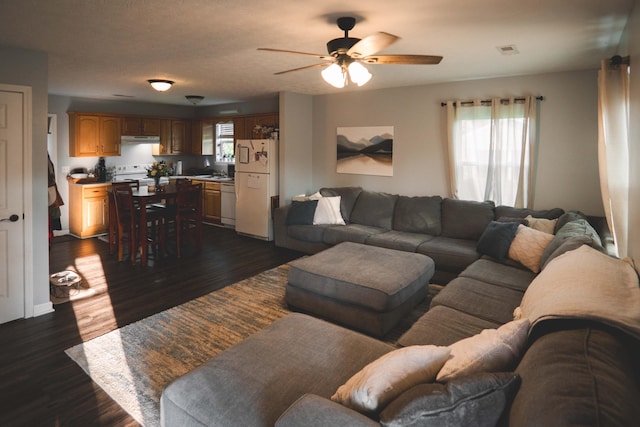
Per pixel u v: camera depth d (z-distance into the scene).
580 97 4.33
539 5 2.43
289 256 5.60
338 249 4.09
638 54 2.18
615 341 1.29
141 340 3.13
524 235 3.68
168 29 2.92
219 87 5.74
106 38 3.15
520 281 3.18
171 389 1.80
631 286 1.73
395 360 1.49
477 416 1.17
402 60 2.79
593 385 1.02
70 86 5.65
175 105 8.39
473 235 4.73
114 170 7.50
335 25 2.81
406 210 5.34
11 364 2.77
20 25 2.82
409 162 5.64
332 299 3.38
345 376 1.83
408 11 2.53
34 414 2.26
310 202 5.71
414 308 3.77
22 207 3.44
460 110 5.06
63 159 6.77
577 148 4.39
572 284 1.78
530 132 4.57
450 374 1.40
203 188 7.98
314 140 6.67
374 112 5.92
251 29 2.91
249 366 1.89
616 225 2.82
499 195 4.86
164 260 5.37
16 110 3.38
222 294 4.12
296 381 1.78
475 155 5.02
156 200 5.20
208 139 8.47
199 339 3.15
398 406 1.21
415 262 3.67
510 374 1.24
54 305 3.79
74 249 5.88
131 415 2.26
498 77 4.79
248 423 1.57
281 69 4.35
